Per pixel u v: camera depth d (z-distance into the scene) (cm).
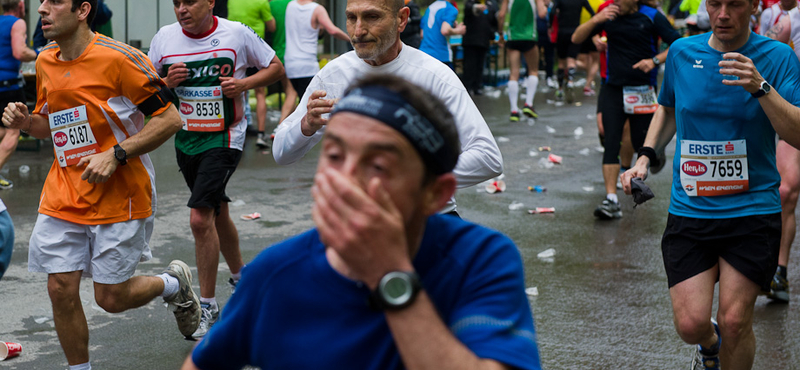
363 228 123
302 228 701
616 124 736
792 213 520
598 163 1012
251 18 1095
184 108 505
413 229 141
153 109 382
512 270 145
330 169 130
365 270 127
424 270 146
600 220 740
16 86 895
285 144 347
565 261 609
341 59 342
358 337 142
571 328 473
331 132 132
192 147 505
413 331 126
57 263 381
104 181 370
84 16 376
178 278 431
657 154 390
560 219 741
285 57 1096
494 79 1822
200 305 464
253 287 153
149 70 381
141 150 379
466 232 149
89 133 380
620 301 520
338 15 1557
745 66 328
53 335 461
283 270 150
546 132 1243
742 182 348
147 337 461
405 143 130
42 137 405
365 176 131
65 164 382
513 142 1152
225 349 161
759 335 469
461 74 1750
